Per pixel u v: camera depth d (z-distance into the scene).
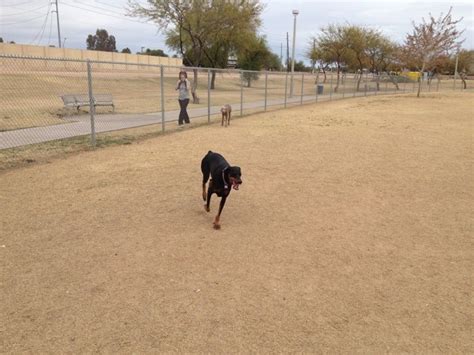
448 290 4.14
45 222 5.55
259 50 52.56
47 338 3.23
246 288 4.05
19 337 3.23
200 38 34.47
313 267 4.53
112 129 12.55
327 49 48.16
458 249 5.10
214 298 3.85
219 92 35.03
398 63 44.44
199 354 3.09
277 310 3.69
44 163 8.93
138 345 3.18
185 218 5.83
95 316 3.53
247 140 12.14
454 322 3.60
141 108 20.30
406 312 3.74
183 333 3.33
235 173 5.09
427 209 6.53
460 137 13.70
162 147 10.88
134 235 5.21
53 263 4.44
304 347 3.21
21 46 38.44
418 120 18.34
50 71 31.09
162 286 4.04
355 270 4.49
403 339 3.35
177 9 31.06
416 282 4.28
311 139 12.62
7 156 9.50
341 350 3.19
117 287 4.00
